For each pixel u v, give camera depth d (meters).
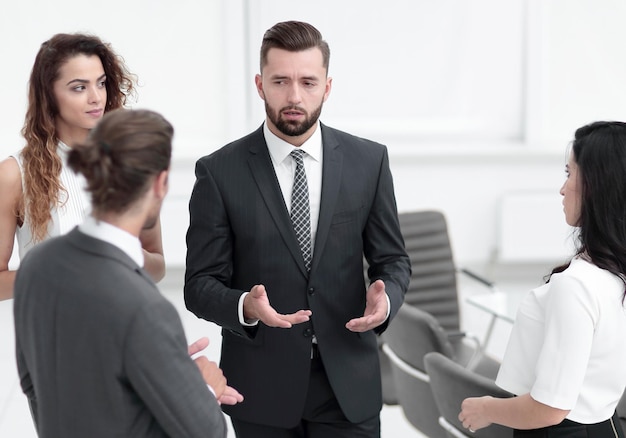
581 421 2.10
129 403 1.68
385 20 5.83
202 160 2.53
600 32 6.00
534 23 5.88
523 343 2.17
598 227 2.06
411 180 5.98
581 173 2.09
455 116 6.04
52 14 5.55
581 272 2.05
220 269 2.49
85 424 1.68
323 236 2.47
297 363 2.50
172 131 1.69
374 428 2.64
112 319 1.62
